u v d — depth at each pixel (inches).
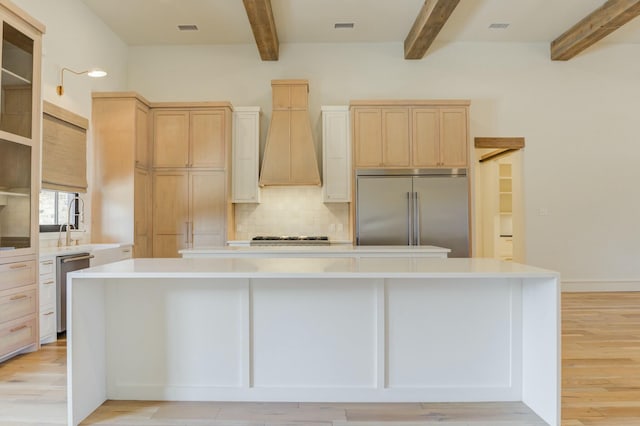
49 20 170.1
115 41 227.3
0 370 114.7
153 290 94.2
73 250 153.6
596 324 164.2
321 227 240.8
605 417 87.4
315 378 93.8
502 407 91.0
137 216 205.9
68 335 81.4
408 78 242.5
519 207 247.1
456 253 217.6
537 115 243.3
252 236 240.1
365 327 93.7
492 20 216.2
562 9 204.2
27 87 130.5
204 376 94.2
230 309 93.9
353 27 223.1
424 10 194.7
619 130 244.5
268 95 242.4
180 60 242.5
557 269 241.6
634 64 244.8
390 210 218.4
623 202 244.1
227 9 202.8
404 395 93.2
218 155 221.9
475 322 93.7
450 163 220.4
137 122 206.7
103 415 87.4
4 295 118.0
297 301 93.5
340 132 229.5
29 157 130.3
